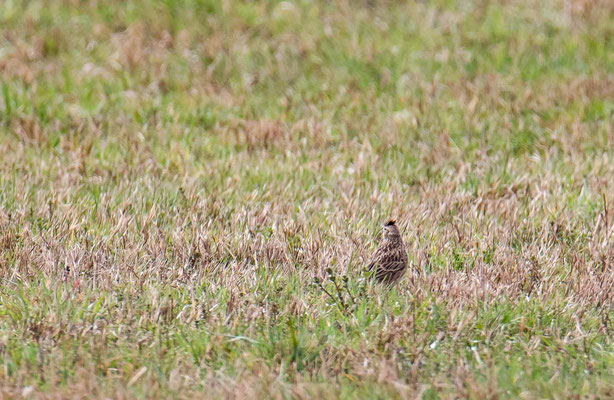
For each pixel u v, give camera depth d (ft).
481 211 55.52
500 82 84.12
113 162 65.98
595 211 56.18
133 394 33.88
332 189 60.85
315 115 76.69
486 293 42.75
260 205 56.59
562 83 84.02
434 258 48.55
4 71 84.94
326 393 33.96
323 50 90.84
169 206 56.65
